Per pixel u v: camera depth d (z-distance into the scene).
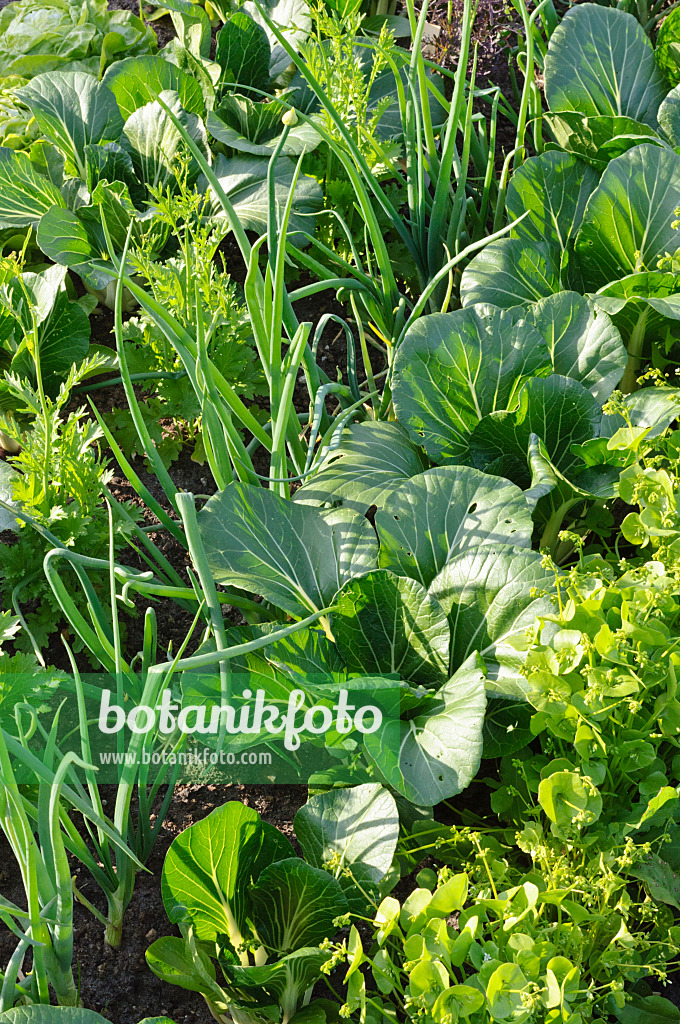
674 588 1.60
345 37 1.98
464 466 1.75
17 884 1.68
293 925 1.61
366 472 1.78
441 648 1.66
